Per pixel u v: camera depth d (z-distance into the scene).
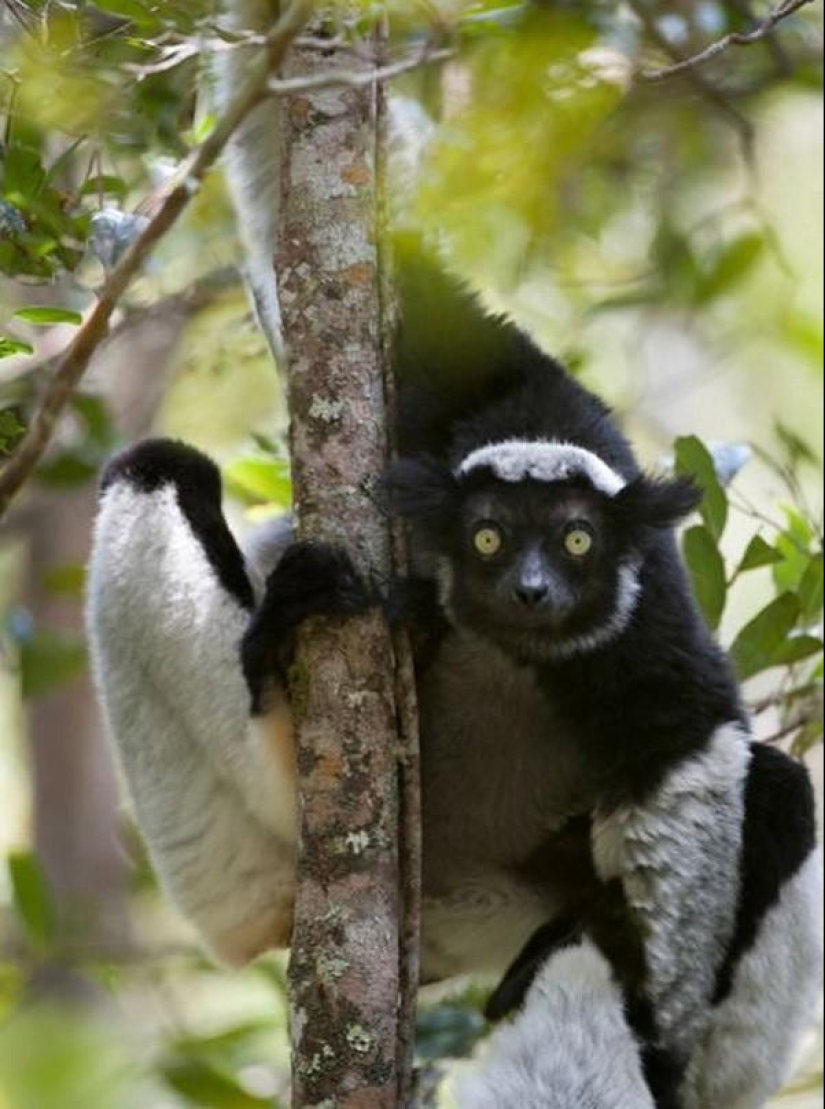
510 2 9.59
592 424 11.41
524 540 10.54
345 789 9.20
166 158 12.60
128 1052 13.44
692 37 14.51
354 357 9.47
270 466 13.35
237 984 16.86
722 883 10.65
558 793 11.24
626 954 10.56
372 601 9.45
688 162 16.02
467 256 11.93
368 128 9.54
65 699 19.44
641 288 16.25
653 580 10.86
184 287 15.51
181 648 10.84
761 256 16.12
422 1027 12.34
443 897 11.55
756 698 14.66
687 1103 10.82
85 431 14.26
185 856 11.15
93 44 9.63
